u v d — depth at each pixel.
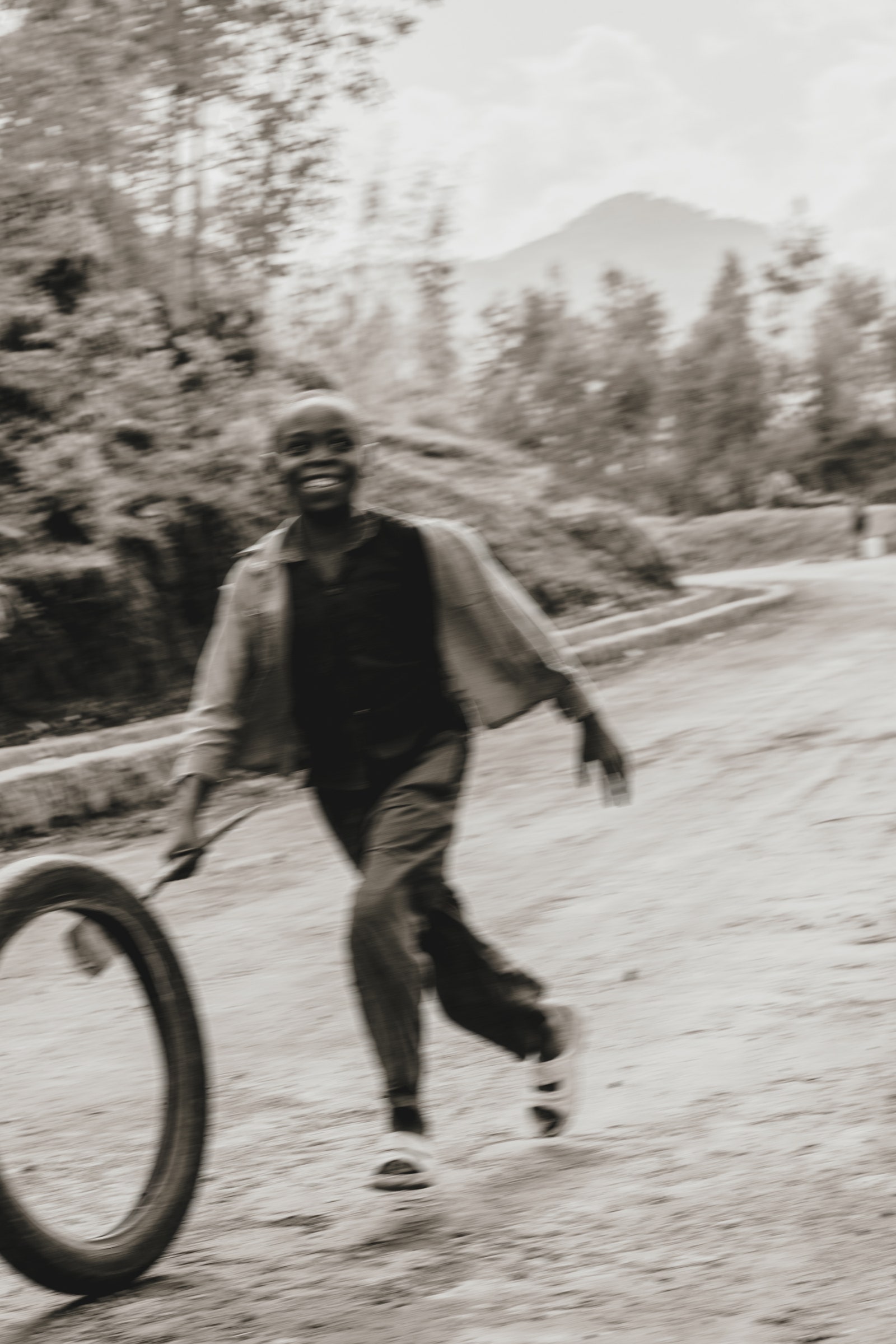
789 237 69.56
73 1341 2.96
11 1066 5.01
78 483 14.02
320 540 3.63
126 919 3.35
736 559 62.06
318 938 6.65
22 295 14.84
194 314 18.33
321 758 3.67
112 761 11.31
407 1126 3.41
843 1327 2.68
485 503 24.20
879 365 73.75
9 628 13.47
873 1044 4.28
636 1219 3.28
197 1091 3.41
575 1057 3.90
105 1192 3.73
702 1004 4.91
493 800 9.95
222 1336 2.92
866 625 20.41
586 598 23.72
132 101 16.58
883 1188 3.29
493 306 61.09
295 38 17.05
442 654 3.64
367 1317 2.94
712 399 70.00
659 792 9.30
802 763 9.66
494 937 6.21
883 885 6.23
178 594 15.57
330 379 22.16
